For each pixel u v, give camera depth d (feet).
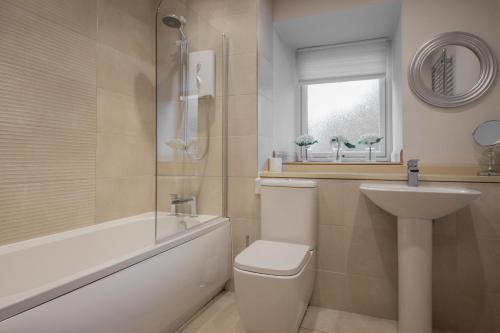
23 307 2.73
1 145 4.44
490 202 5.36
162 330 4.75
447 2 6.62
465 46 6.48
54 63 5.22
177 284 4.99
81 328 3.25
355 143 8.68
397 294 5.91
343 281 6.29
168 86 5.41
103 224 6.10
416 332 4.95
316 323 5.78
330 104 8.96
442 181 5.59
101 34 6.19
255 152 6.98
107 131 6.33
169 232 5.16
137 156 7.20
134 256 4.06
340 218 6.31
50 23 5.15
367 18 7.69
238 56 7.15
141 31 7.38
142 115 7.38
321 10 7.59
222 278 6.71
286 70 9.02
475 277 5.44
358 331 5.50
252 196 7.02
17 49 4.64
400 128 7.22
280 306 4.47
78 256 5.34
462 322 5.50
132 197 7.02
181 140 5.76
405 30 6.88
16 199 4.64
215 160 6.91
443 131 6.62
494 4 6.35
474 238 5.45
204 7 7.55
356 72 8.69
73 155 5.57
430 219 4.98
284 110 8.83
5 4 4.49
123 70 6.79
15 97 4.62
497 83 6.30
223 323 5.64
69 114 5.49
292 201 6.13
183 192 5.75
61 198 5.35
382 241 6.02
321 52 9.04
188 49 5.99
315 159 9.07
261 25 7.25
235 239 7.18
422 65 6.73
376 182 6.04
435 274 5.66
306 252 5.36
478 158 6.40
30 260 4.60
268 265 4.63
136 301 4.06
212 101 6.81
